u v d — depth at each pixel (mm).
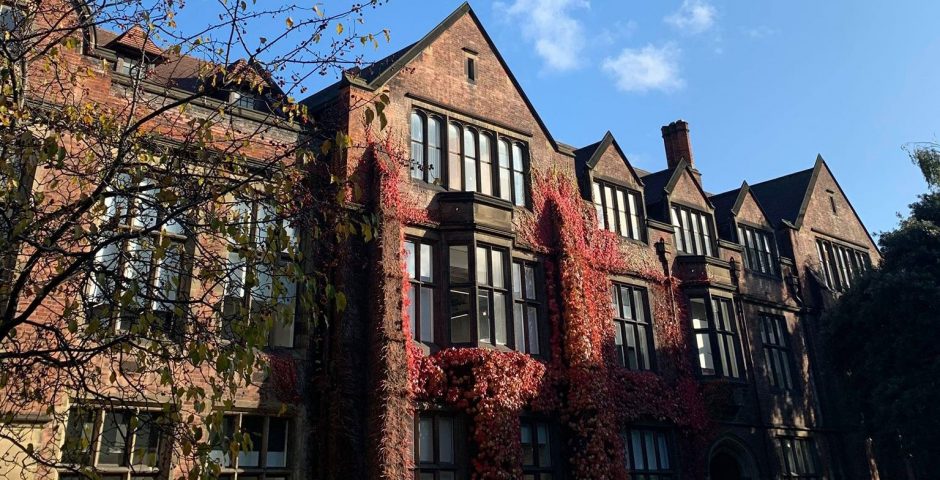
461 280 16594
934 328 20047
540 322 18156
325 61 8352
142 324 7125
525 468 16344
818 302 26656
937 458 19594
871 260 30844
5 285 7965
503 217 17625
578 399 17250
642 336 20719
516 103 19984
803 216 28281
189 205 7445
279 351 14250
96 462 11547
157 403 12094
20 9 8680
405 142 17031
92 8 8266
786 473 22453
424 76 18141
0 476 10281
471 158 18484
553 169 20047
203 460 6812
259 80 8664
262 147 15188
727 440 21188
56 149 7219
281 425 13922
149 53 16391
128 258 7539
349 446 13750
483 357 15703
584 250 19562
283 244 7594
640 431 19422
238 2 8031
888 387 20266
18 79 8789
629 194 22375
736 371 22375
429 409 15109
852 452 24500
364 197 15750
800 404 24062
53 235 7016
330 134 16031
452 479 15055
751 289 24344
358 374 14367
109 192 7527
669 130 29141
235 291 11164
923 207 23438
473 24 19984
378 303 14734
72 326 6945
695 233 24031
